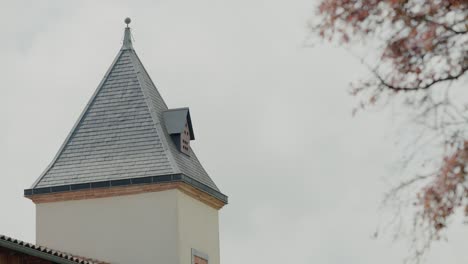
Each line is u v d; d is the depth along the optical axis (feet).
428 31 31.96
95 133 116.37
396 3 32.27
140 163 111.86
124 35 124.26
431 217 31.07
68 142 116.37
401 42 32.27
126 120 116.67
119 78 120.57
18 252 78.33
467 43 31.83
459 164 30.96
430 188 31.12
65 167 114.01
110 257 110.01
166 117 117.08
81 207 111.86
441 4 31.99
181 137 115.65
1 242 73.72
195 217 113.70
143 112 116.98
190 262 110.93
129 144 114.42
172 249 108.58
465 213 30.91
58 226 112.16
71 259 84.58
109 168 112.47
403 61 32.30
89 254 110.63
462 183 30.89
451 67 31.86
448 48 31.91
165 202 109.50
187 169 113.80
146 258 108.99
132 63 121.80
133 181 110.11
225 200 120.26
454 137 31.35
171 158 111.65
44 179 113.29
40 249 79.00
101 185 110.83
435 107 31.68
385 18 32.50
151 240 109.19
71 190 111.65
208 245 116.37
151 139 114.11
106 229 110.73
